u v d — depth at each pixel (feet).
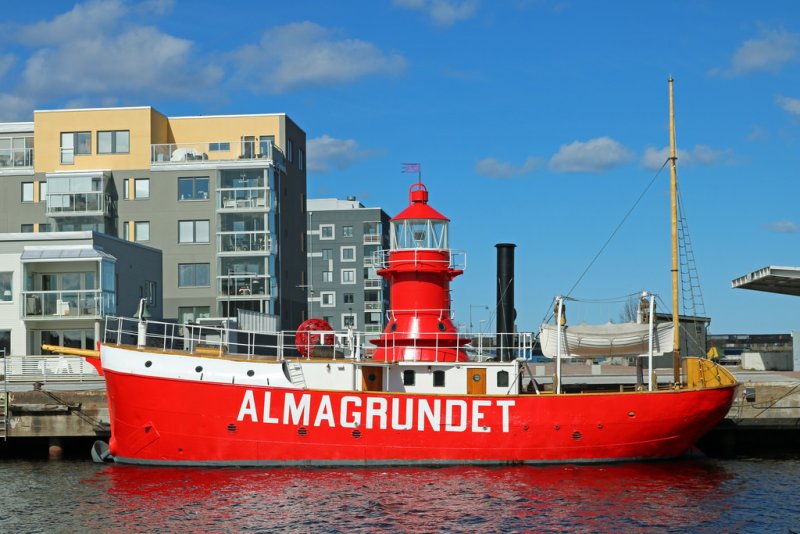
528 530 69.46
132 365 89.66
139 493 80.48
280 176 199.82
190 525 70.59
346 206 343.46
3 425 101.91
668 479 86.43
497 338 105.70
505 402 89.76
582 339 92.79
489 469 88.79
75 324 141.69
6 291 140.05
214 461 89.25
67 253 139.13
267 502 77.05
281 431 88.94
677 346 97.25
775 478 87.86
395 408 89.30
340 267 330.13
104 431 101.71
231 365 89.56
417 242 98.99
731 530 69.51
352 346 96.17
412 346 94.89
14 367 131.44
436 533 68.59
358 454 89.20
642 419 90.74
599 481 84.69
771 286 133.08
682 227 100.78
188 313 187.21
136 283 156.76
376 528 69.77
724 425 106.93
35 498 79.30
